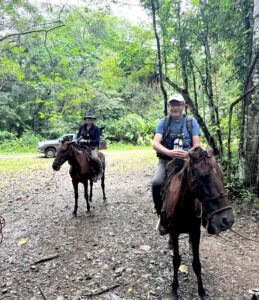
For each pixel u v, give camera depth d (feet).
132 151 70.03
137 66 30.58
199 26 25.35
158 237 16.78
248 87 22.15
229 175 23.30
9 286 12.26
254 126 21.90
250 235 16.30
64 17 24.07
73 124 84.33
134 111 90.22
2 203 25.49
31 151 74.79
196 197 9.20
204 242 15.80
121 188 29.91
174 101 11.18
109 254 14.83
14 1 23.29
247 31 22.74
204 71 28.66
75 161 20.42
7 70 55.57
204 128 26.81
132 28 29.91
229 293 11.27
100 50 44.32
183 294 11.30
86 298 11.28
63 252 15.28
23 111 85.81
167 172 11.66
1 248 16.02
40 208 23.52
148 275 12.69
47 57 55.01
